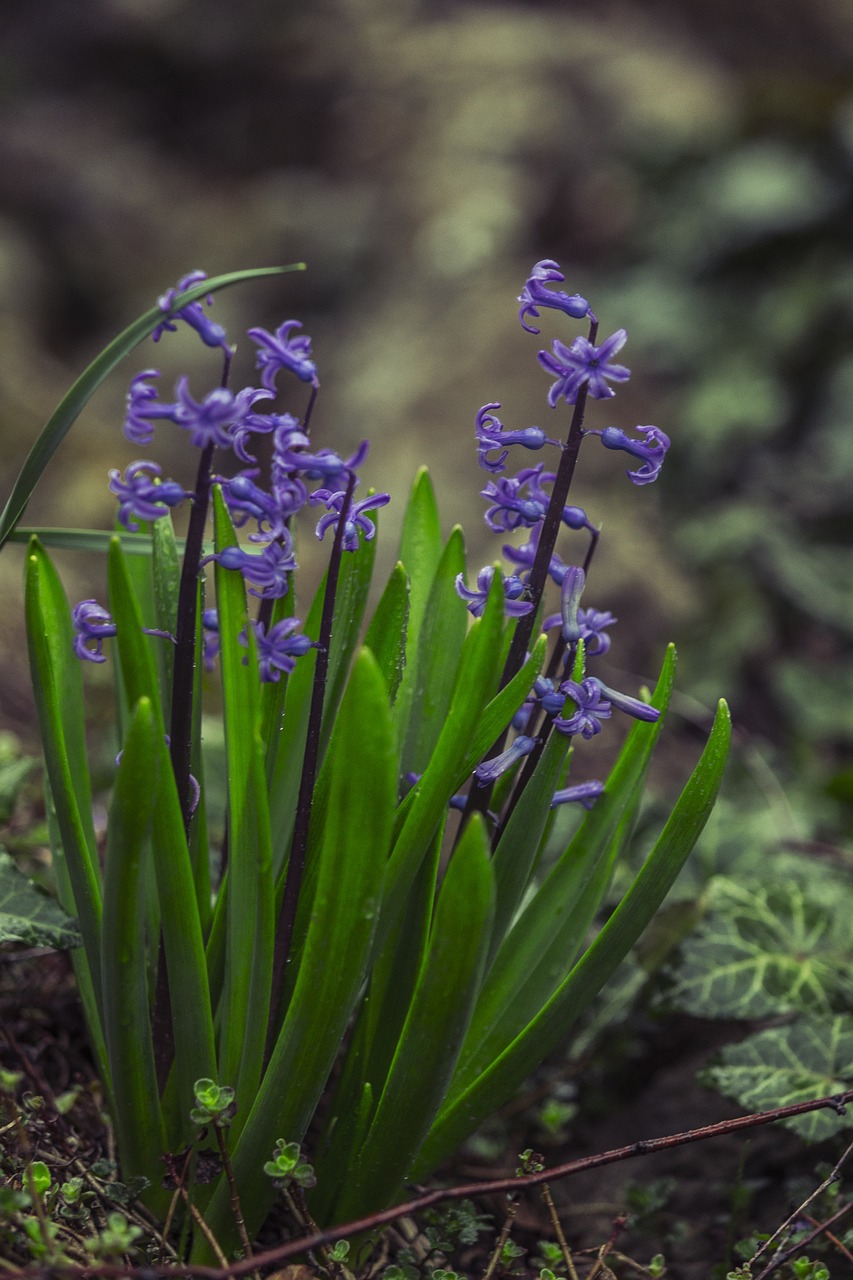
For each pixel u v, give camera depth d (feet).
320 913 3.12
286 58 17.61
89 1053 3.77
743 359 9.14
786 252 9.70
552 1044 3.33
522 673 3.19
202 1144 3.30
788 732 6.86
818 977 3.87
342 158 16.07
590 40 16.37
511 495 3.27
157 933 3.38
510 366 9.30
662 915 4.04
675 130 12.39
